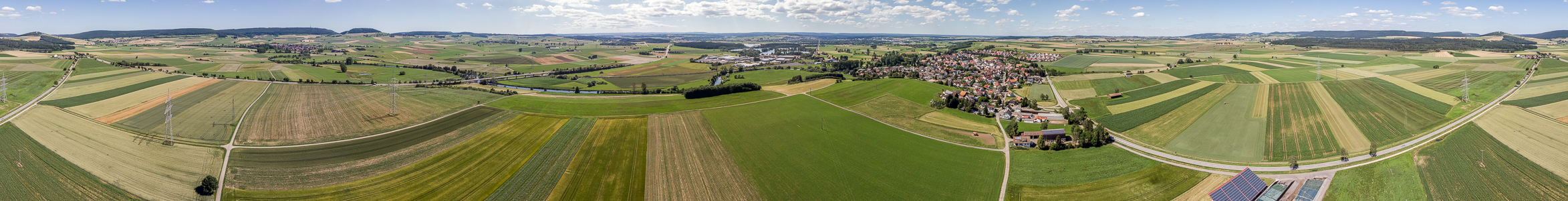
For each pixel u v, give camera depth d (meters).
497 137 94.81
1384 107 117.69
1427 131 94.75
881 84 163.62
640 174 74.94
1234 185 66.94
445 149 86.88
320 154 84.06
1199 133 95.94
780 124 106.62
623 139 93.56
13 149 83.62
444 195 68.00
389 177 73.94
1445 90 140.50
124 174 73.81
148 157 81.12
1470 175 71.31
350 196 67.19
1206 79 165.75
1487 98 124.38
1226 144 87.88
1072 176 72.69
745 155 83.62
